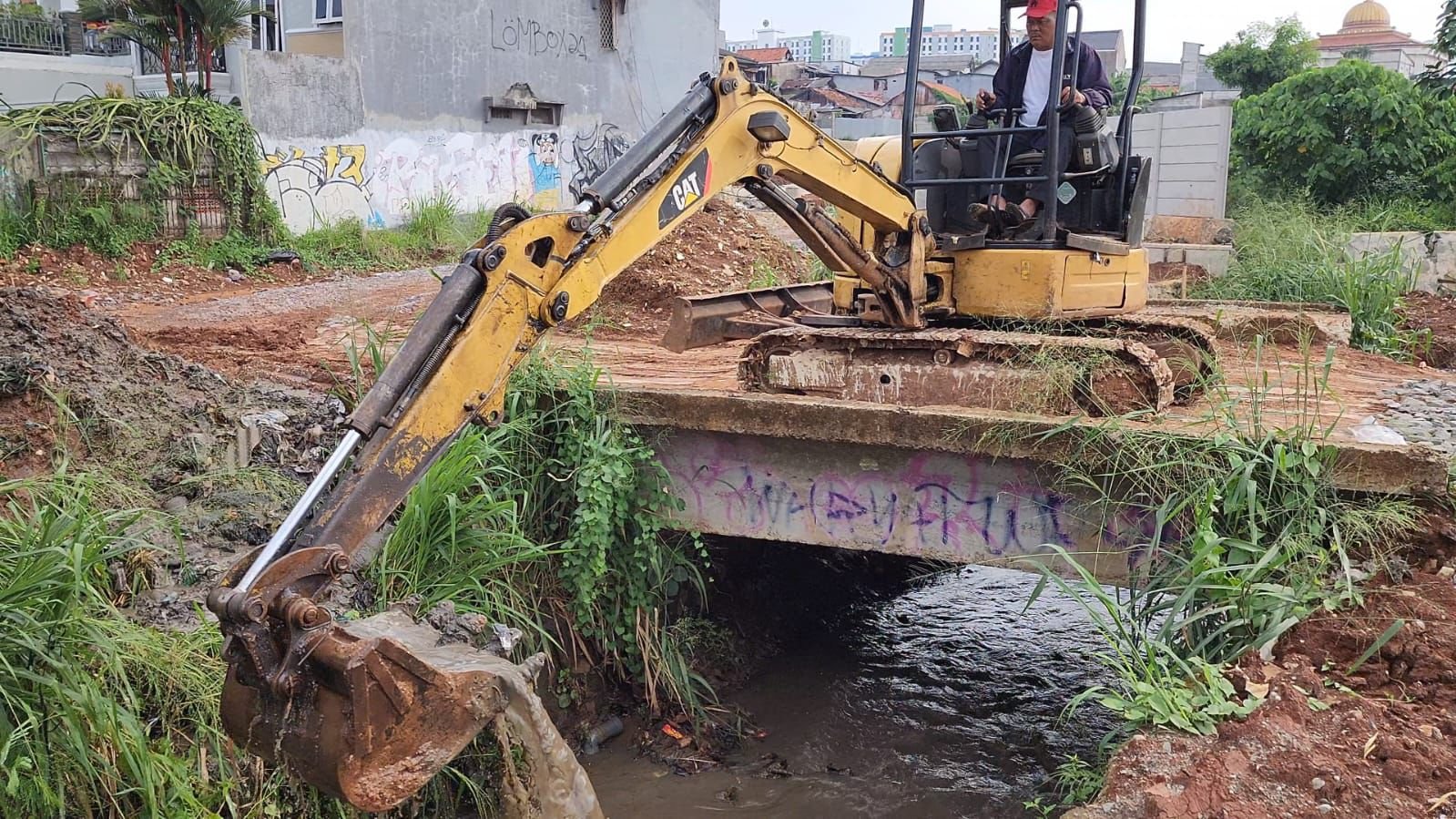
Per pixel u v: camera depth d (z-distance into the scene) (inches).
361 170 791.1
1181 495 213.0
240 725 153.3
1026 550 237.3
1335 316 395.9
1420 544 204.7
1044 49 271.4
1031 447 223.3
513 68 896.9
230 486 235.8
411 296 532.4
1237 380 314.0
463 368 177.9
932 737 266.5
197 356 330.0
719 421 253.3
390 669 145.3
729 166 223.0
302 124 748.6
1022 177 264.8
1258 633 200.1
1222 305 426.3
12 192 566.9
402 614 180.2
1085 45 273.4
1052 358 241.3
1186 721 183.3
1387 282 444.1
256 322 430.6
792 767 254.1
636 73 1011.9
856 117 1752.0
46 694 157.6
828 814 235.1
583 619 258.1
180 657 178.9
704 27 1060.5
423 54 824.9
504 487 244.5
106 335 268.5
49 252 559.8
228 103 720.3
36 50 885.8
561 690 255.0
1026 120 273.6
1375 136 644.7
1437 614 190.4
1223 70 1038.4
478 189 882.8
